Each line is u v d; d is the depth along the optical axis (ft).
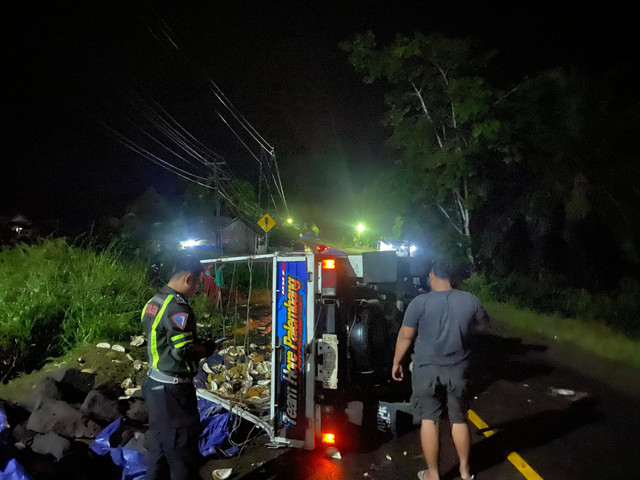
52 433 13.30
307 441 14.23
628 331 31.83
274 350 14.37
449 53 54.49
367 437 15.71
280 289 14.48
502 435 15.90
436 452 12.44
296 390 14.30
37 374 18.29
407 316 12.78
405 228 63.41
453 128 59.72
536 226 52.24
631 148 48.57
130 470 12.53
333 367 14.15
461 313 12.22
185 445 10.87
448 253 57.88
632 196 47.21
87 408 14.78
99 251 31.94
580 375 22.81
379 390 16.16
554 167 50.88
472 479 12.69
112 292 26.66
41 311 22.15
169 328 10.73
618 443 15.20
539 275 49.83
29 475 10.50
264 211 138.62
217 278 19.03
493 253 56.54
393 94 60.03
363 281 17.75
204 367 17.94
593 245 49.44
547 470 13.51
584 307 39.37
